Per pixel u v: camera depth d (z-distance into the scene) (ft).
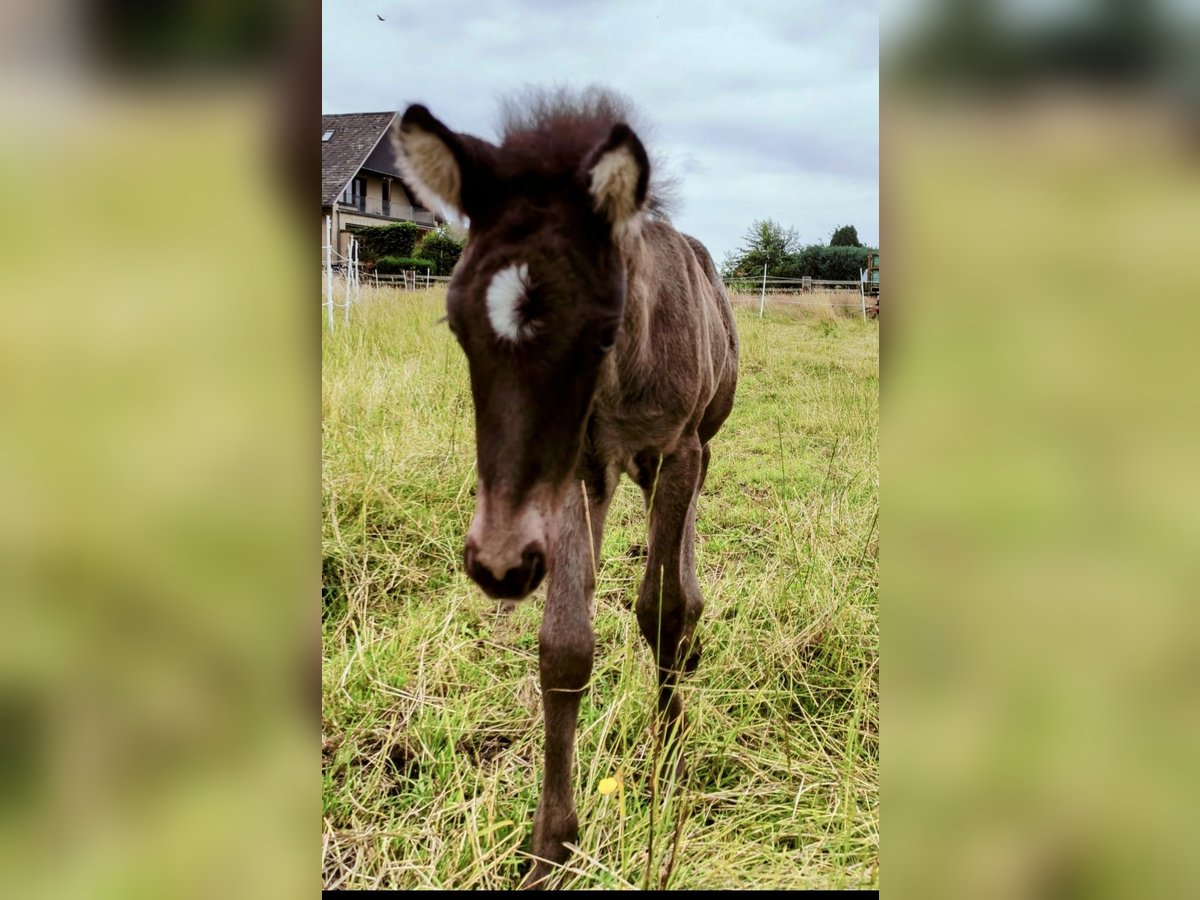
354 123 87.35
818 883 7.09
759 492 17.90
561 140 7.54
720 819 8.22
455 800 8.32
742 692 9.89
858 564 13.46
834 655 11.06
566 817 7.87
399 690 10.01
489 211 7.24
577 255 6.82
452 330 7.04
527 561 6.47
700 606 10.85
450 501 14.26
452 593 11.93
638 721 9.65
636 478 9.75
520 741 9.29
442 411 16.97
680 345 9.07
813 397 25.21
